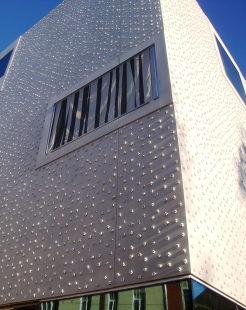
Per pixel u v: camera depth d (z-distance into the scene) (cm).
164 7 1013
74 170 839
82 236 704
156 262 554
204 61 1115
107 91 930
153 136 714
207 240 602
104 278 608
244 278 682
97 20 1232
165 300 516
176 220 573
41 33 1547
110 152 780
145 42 930
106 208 696
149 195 638
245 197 909
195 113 820
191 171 661
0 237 910
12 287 772
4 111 1352
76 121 952
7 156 1137
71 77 1114
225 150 933
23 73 1439
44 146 991
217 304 547
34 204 887
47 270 723
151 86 812
